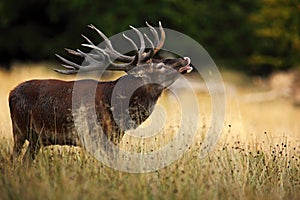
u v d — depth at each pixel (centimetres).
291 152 2977
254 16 8394
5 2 8525
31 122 2741
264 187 2481
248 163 2611
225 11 8800
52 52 8462
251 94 7594
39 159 2539
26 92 2756
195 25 8469
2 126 3353
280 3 8150
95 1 8200
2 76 6919
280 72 8512
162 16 8206
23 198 2188
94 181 2322
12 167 2509
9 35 8656
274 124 5162
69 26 8438
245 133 3375
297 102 7425
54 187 2250
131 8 8144
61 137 2733
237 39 8900
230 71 8788
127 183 2316
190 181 2353
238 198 2317
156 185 2309
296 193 2458
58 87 2748
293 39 8219
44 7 8619
